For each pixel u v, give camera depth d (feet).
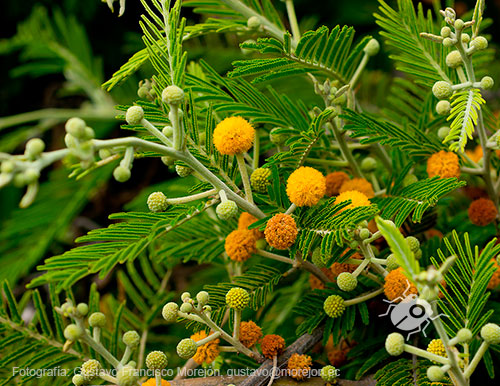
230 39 2.85
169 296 1.98
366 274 1.75
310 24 2.72
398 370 1.71
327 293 1.78
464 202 2.04
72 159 1.56
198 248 1.93
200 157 1.73
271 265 1.90
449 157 1.80
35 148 1.53
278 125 1.83
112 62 3.46
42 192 2.83
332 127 1.82
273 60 1.76
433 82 1.85
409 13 1.86
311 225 1.71
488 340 1.59
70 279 1.58
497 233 1.87
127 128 1.72
